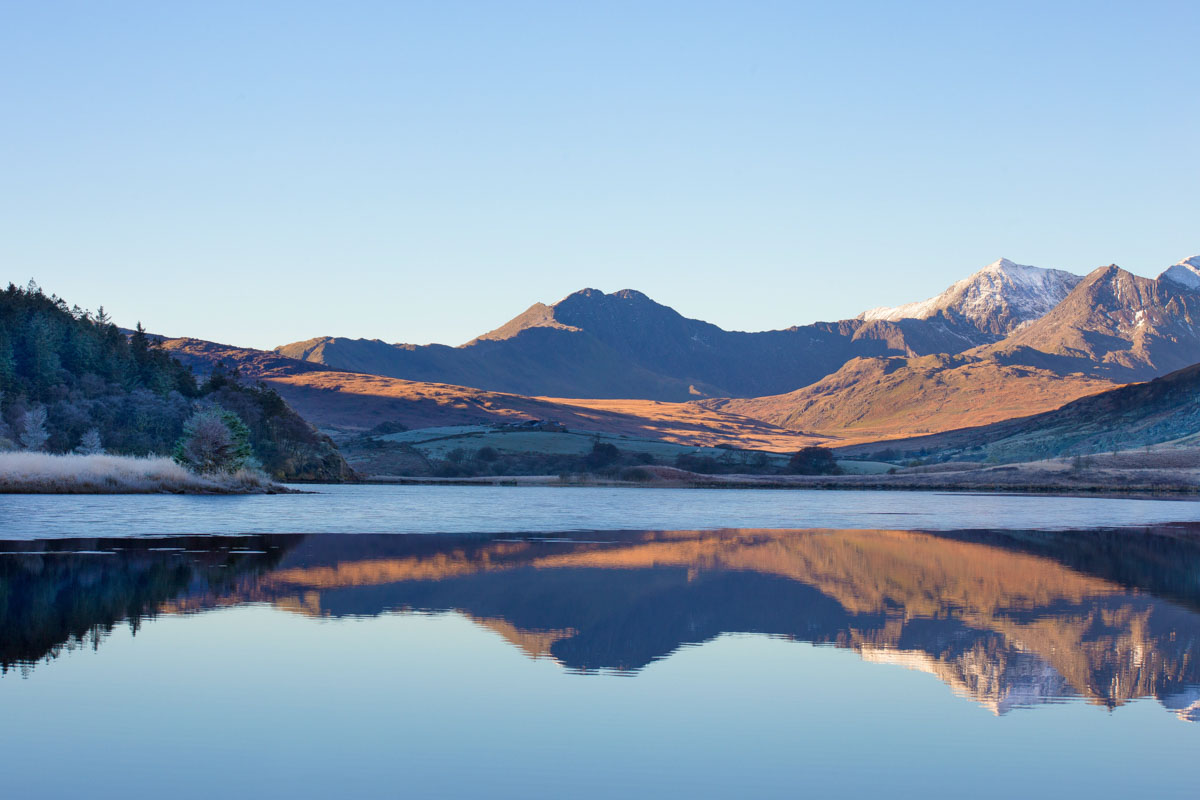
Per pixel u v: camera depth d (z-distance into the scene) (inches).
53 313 6471.5
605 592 1419.8
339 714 784.3
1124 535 2635.3
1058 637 1128.8
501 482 6737.2
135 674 889.5
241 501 3587.6
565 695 851.4
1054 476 7081.7
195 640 1032.2
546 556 1893.5
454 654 992.9
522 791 633.6
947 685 906.7
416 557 1831.9
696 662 981.8
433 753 698.8
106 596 1288.1
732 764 688.4
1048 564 1861.5
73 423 5201.8
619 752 709.3
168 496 3631.9
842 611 1285.7
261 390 6628.9
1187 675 952.9
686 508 3934.5
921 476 7657.5
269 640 1039.6
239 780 642.8
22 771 651.5
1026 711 828.6
